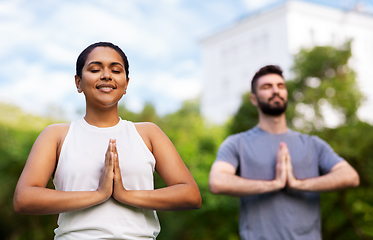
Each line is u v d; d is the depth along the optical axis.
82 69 1.58
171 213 10.47
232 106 23.28
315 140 2.85
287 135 2.83
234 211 9.91
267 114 2.85
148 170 1.56
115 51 1.60
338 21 21.80
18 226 9.99
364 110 8.98
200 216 10.29
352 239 8.20
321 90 8.65
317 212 2.70
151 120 11.64
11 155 9.73
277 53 21.20
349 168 2.71
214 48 24.61
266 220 2.63
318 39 21.25
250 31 22.59
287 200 2.64
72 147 1.54
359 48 21.94
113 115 1.62
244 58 22.92
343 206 8.00
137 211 1.53
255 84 2.89
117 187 1.46
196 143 11.71
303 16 21.11
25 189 1.44
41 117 11.38
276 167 2.62
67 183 1.49
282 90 2.82
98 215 1.47
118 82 1.58
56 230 1.55
